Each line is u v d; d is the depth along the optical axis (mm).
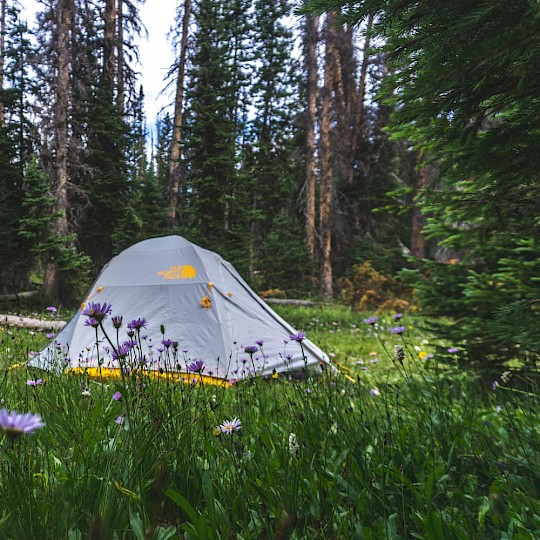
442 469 1504
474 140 1858
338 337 9461
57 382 2402
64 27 13383
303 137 22953
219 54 16594
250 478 1438
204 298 5070
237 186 17016
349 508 1379
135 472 1332
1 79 16156
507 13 1208
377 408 2404
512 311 2324
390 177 20609
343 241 20922
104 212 15586
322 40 16359
